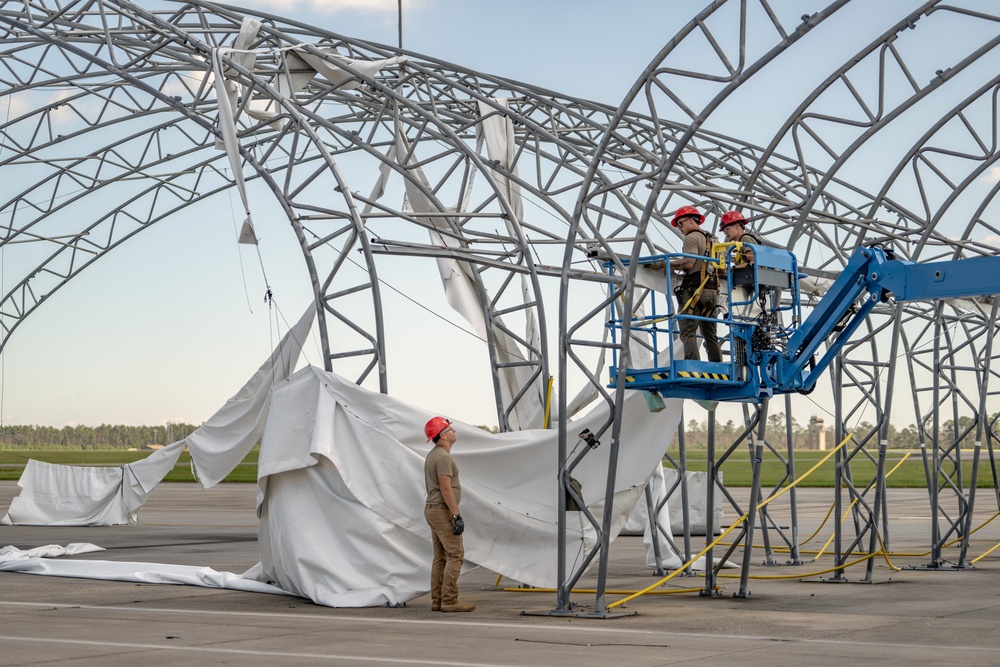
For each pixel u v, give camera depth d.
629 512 14.05
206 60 17.62
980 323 22.25
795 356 12.88
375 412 13.86
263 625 11.34
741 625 11.53
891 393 16.39
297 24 18.58
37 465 27.77
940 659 9.33
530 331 20.94
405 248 16.30
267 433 14.12
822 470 71.50
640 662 9.09
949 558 20.27
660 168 12.03
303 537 13.61
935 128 15.06
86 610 12.60
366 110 22.62
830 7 10.45
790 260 12.88
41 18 20.42
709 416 14.64
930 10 12.18
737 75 10.99
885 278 12.55
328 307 15.91
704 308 12.23
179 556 19.77
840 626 11.48
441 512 12.54
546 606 13.14
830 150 14.06
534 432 14.20
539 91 19.89
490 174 17.28
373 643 10.11
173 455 27.17
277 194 16.44
